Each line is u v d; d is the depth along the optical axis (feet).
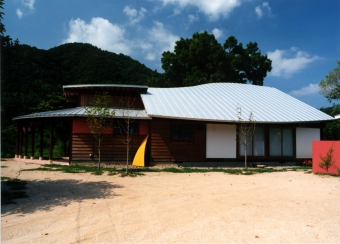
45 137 95.20
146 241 14.94
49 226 17.31
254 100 66.39
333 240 15.14
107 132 50.65
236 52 121.49
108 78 122.52
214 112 54.80
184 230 16.61
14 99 82.43
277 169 49.06
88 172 40.45
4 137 33.01
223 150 54.70
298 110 63.05
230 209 21.30
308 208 21.75
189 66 119.24
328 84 76.89
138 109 59.67
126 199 24.45
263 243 14.67
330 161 39.99
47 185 30.22
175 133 52.75
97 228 16.98
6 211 20.51
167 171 44.16
